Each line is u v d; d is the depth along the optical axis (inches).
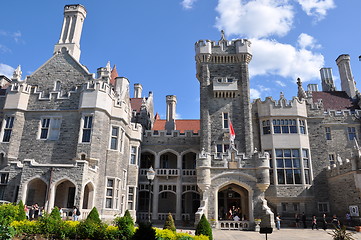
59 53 1192.8
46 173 871.7
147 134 1384.1
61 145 1034.7
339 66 1640.0
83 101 1037.8
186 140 1359.5
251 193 1017.5
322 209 1165.1
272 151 1213.7
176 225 1219.2
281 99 1273.4
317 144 1251.2
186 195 1374.3
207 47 1348.4
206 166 1038.4
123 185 1166.3
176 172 1304.1
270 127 1246.9
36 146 1048.8
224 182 1035.9
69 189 971.9
